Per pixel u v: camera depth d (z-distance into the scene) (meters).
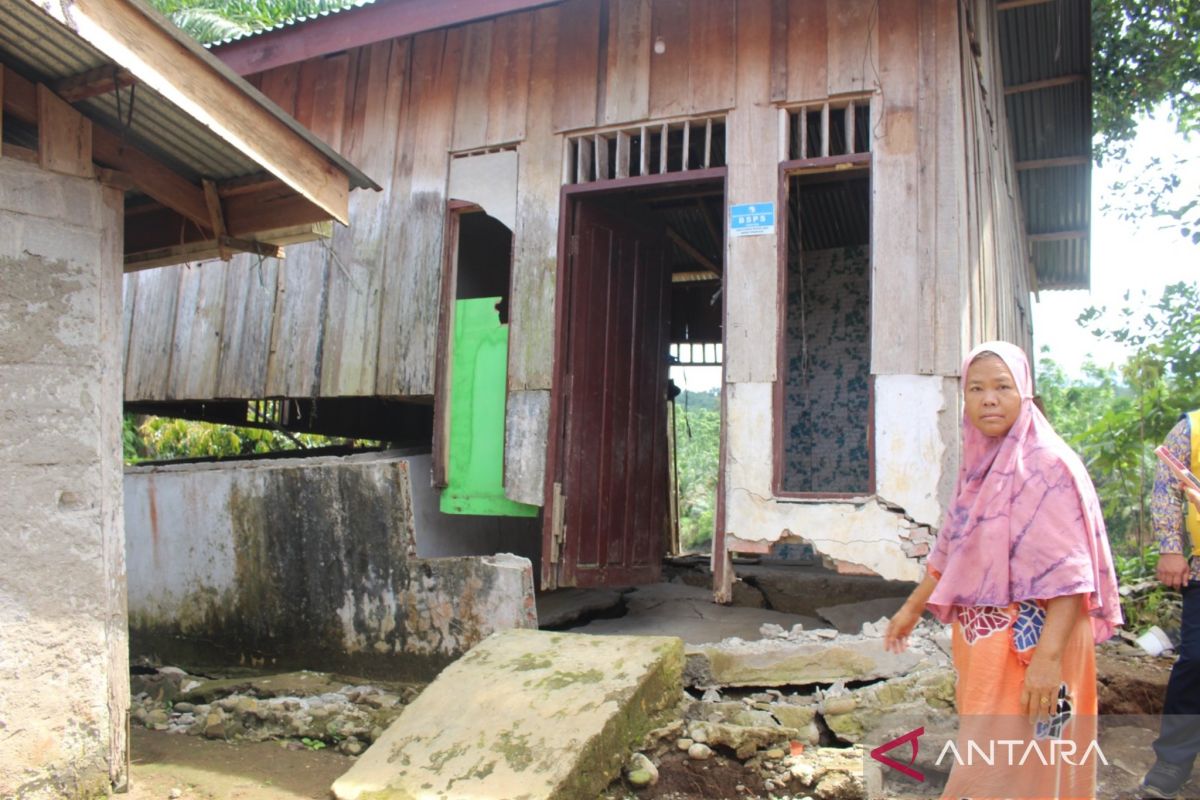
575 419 6.26
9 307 3.58
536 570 8.27
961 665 2.68
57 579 3.63
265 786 3.90
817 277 9.50
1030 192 11.05
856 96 5.67
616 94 6.30
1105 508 9.54
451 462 6.62
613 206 6.80
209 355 7.67
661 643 4.27
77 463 3.74
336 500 5.35
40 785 3.52
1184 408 7.73
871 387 5.37
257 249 4.91
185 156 4.39
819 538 5.35
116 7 3.37
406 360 6.79
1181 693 3.58
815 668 4.58
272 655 5.59
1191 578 3.64
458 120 6.86
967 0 5.84
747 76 5.93
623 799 3.66
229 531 5.78
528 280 6.41
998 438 2.73
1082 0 7.58
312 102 7.49
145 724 4.84
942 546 2.90
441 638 5.02
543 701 3.88
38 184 3.72
